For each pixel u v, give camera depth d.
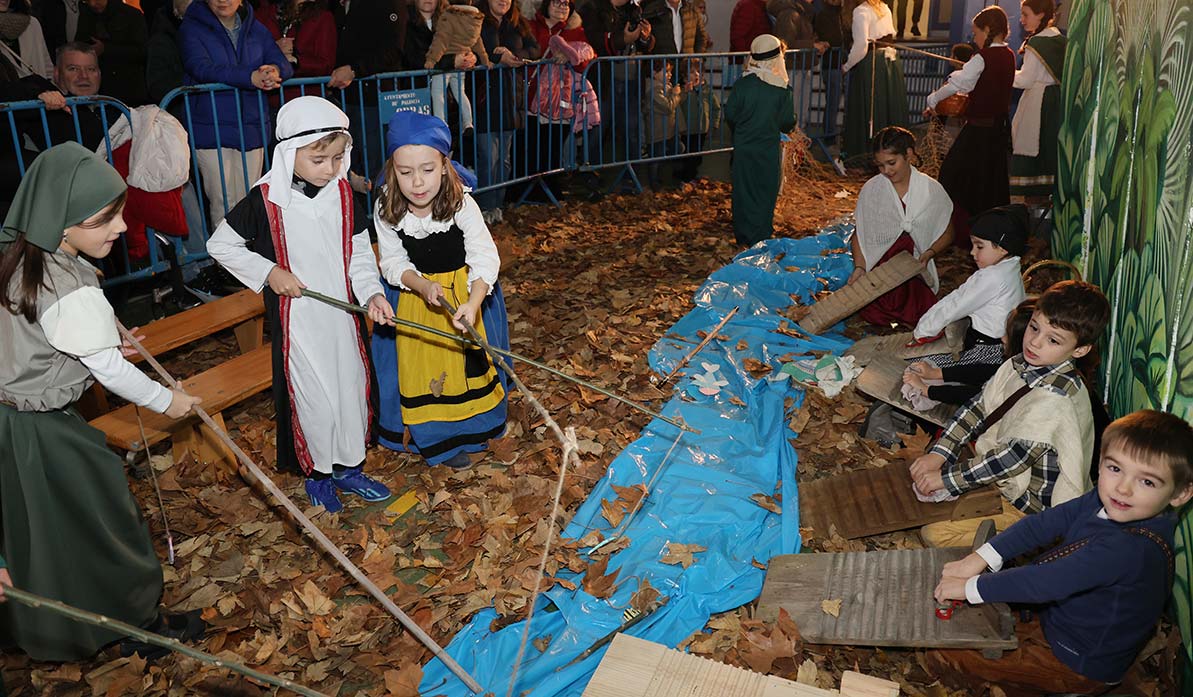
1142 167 4.03
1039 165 8.19
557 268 7.48
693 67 10.73
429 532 4.09
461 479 4.45
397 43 7.11
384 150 7.34
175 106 6.11
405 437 4.57
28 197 2.76
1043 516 3.05
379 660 3.32
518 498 4.20
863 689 2.79
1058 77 7.89
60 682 3.27
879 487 4.08
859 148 11.66
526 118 8.74
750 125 7.78
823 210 9.58
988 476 3.50
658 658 2.94
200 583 3.77
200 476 4.44
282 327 3.88
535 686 3.21
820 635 3.24
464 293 4.25
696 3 10.95
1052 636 3.05
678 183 10.54
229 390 4.49
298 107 3.64
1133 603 2.82
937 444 3.85
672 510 4.11
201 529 4.12
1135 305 3.99
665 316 6.41
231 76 6.00
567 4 9.16
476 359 4.42
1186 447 2.60
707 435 4.72
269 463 4.58
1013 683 3.09
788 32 11.34
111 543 3.16
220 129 6.20
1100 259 4.88
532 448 4.70
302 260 3.82
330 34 6.81
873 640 3.18
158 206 5.65
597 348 5.81
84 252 2.92
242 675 3.28
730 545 3.89
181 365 5.65
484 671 3.26
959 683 3.16
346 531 4.11
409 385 4.36
